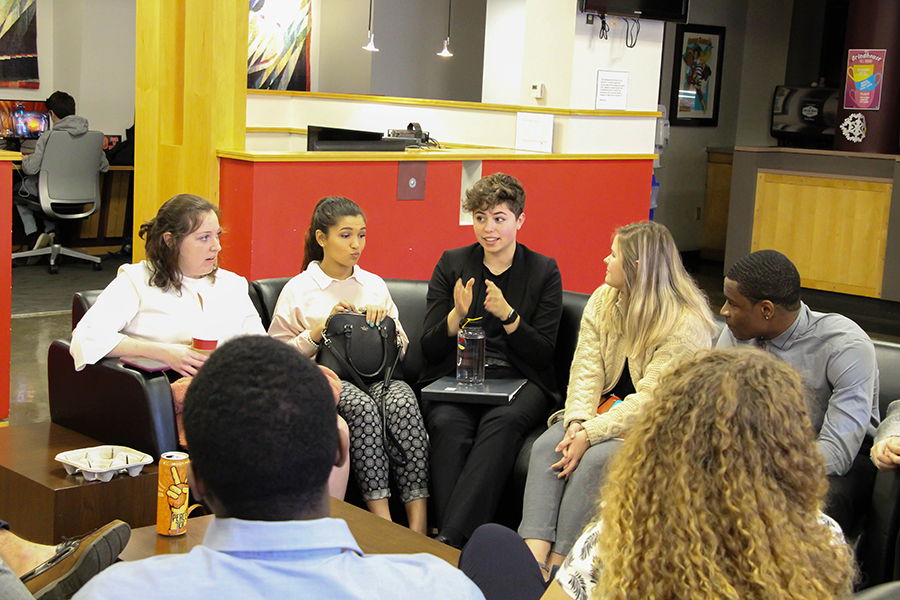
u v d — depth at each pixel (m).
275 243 4.18
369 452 2.75
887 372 2.63
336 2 8.96
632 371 2.64
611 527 1.07
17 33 8.10
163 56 4.38
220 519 0.90
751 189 8.27
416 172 4.59
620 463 1.11
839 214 7.77
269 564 0.85
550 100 5.52
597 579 1.22
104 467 2.34
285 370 0.91
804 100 9.10
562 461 2.51
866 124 7.80
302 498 0.90
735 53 9.65
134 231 4.67
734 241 8.44
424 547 2.06
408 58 8.90
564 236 5.36
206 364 0.93
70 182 7.14
